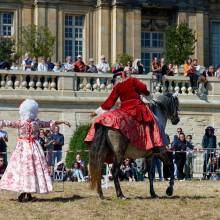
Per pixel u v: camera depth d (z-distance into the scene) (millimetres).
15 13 82312
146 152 25203
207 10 87875
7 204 24500
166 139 25844
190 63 54531
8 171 24438
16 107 46750
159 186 31594
